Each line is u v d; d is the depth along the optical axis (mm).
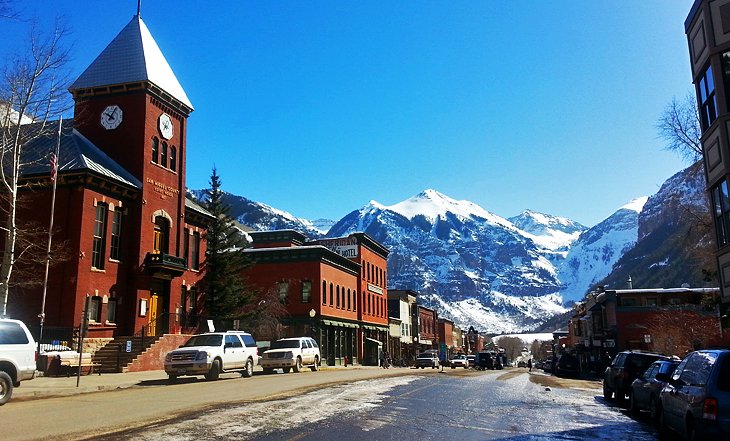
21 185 30406
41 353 25672
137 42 37875
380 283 77188
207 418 13070
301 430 11656
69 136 35156
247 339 29781
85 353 27844
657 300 52031
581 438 11625
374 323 72000
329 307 56469
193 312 41344
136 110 36312
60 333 29688
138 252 34500
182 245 39219
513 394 22109
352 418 13547
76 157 32562
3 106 28922
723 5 19875
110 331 32312
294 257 54688
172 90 38938
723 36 19812
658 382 13672
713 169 20672
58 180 31516
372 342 69000
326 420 13133
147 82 36250
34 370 17031
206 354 25766
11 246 26734
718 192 20578
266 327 47125
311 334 52938
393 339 82750
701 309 44531
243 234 67250
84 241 31078
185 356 25516
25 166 32219
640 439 11875
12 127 30891
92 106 37031
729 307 20953
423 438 11102
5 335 16453
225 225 46500
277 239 64625
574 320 86000
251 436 10812
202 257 42469
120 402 16469
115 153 35938
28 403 16266
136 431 11195
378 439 10906
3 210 29234
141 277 34656
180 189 39344
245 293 46469
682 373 11758
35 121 31062
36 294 30688
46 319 30078
